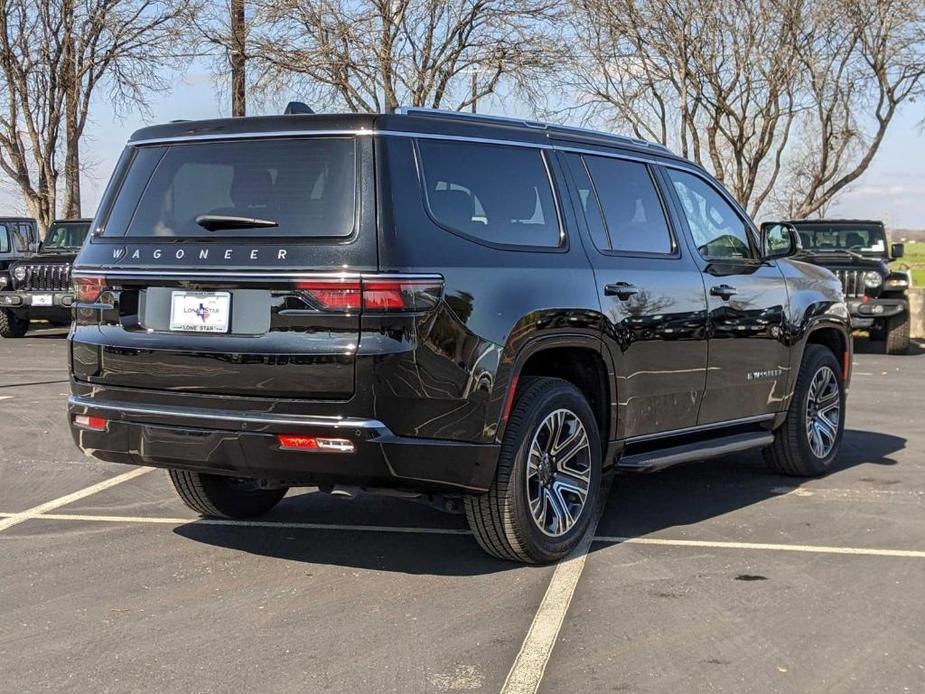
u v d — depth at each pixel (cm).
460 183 461
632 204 556
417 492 441
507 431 460
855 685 351
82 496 626
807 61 1806
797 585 455
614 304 513
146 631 401
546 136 518
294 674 361
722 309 590
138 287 459
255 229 438
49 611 424
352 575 472
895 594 444
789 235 649
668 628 403
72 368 480
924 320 1877
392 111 454
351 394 414
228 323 434
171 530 550
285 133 450
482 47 1825
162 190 470
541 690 346
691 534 541
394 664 369
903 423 903
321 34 1789
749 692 345
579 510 498
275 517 579
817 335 715
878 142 1925
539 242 488
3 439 811
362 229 422
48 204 2219
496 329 444
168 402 448
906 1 1797
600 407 523
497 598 439
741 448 604
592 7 1814
